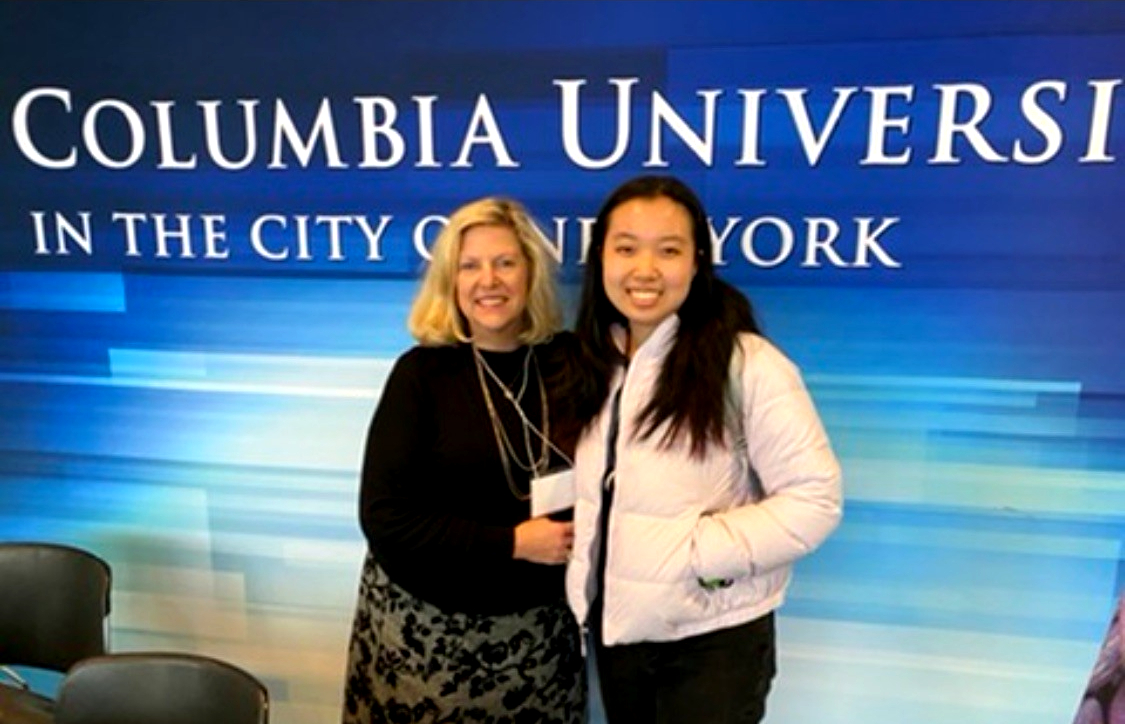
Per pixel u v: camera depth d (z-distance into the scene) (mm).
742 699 1366
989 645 1720
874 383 1616
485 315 1402
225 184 1748
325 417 1853
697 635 1331
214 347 1854
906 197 1521
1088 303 1515
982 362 1571
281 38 1649
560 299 1570
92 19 1705
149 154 1760
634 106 1563
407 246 1714
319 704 2066
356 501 1894
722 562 1249
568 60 1563
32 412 1980
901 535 1691
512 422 1442
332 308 1779
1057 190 1478
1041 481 1611
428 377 1448
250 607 2025
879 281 1566
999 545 1660
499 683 1491
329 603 1981
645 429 1283
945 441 1623
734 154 1552
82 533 2049
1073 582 1653
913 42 1456
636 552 1296
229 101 1699
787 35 1487
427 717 1496
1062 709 1724
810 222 1560
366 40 1620
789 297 1603
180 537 2006
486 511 1447
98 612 1684
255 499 1939
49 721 1494
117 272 1850
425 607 1460
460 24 1583
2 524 2074
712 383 1252
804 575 1759
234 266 1794
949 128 1479
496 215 1411
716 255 1603
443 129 1637
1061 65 1428
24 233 1859
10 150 1811
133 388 1920
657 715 1439
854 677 1795
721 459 1277
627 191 1278
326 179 1706
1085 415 1564
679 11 1509
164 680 1342
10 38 1744
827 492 1224
